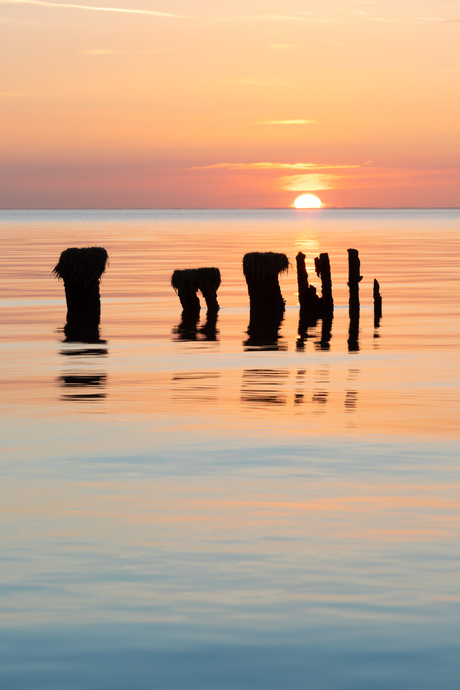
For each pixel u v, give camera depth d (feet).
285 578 34.12
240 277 248.73
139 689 25.75
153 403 74.43
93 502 44.93
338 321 145.07
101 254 147.13
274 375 90.22
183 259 329.93
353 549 37.52
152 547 37.81
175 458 54.70
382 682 26.09
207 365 97.60
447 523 41.16
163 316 152.76
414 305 169.99
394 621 30.14
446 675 26.50
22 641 28.71
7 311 159.33
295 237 588.91
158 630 29.48
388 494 46.32
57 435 61.72
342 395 78.33
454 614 30.71
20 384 84.74
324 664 27.17
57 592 32.73
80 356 105.19
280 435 61.46
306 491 46.96
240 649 28.14
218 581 33.83
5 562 35.94
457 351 108.99
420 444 58.54
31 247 427.33
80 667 27.02
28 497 45.93
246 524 41.11
